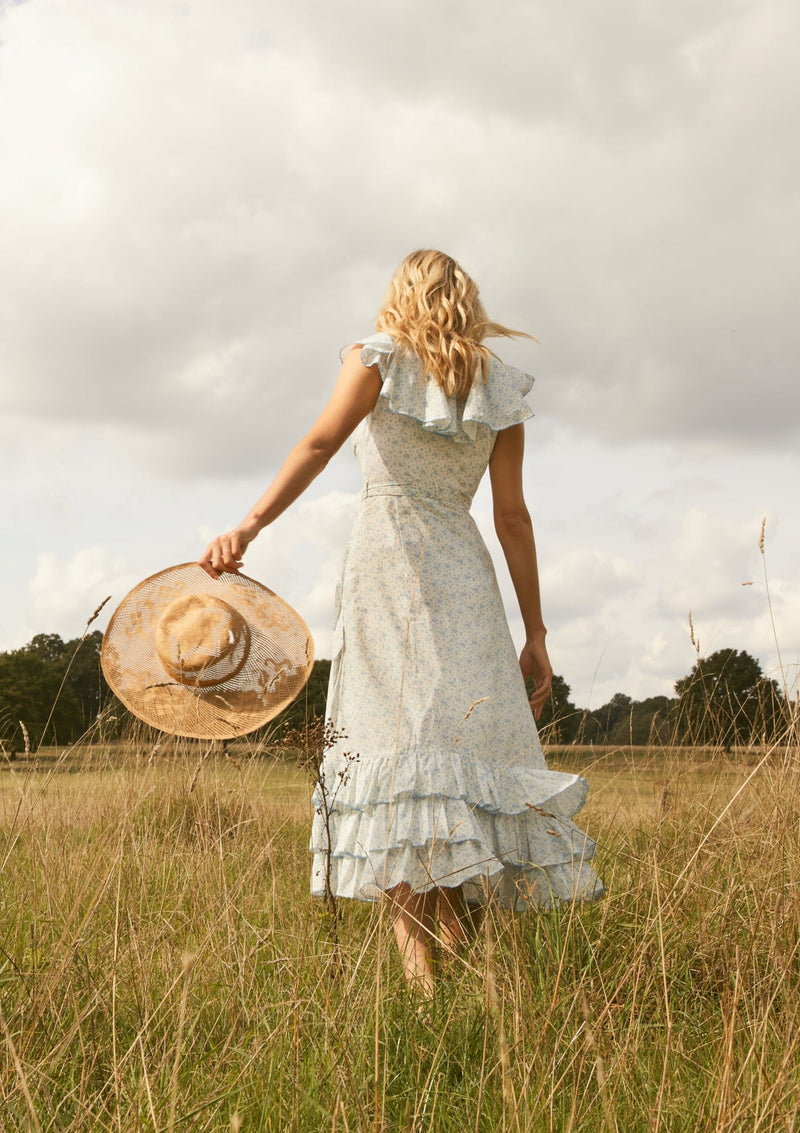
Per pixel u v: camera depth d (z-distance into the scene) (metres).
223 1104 1.58
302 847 3.81
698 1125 1.55
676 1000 2.20
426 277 2.74
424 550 2.63
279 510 2.63
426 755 2.45
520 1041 1.72
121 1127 1.44
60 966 1.94
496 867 2.38
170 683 2.92
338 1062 1.66
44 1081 1.57
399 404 2.65
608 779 3.99
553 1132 1.52
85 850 3.10
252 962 2.13
